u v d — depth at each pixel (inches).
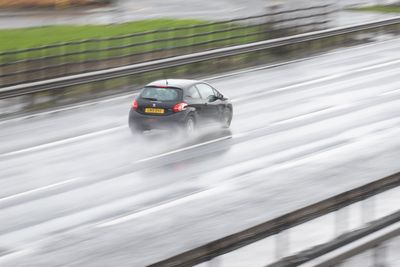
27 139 1806.1
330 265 860.0
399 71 2659.9
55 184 1457.9
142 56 2674.7
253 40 3093.0
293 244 1071.0
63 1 4097.0
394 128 1927.9
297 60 2805.1
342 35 3134.8
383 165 1600.6
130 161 1616.6
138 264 1063.0
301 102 2202.3
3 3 3998.5
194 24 3543.3
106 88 2337.6
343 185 1459.2
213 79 2490.2
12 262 1069.1
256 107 2133.4
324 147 1738.4
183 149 1706.4
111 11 4060.0
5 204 1338.6
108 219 1256.2
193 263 826.2
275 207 1321.4
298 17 3280.0
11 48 2851.9
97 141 1788.9
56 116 2032.5
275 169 1557.6
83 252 1108.5
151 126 1733.5
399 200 1294.3
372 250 1008.2
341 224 1158.3
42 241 1155.9
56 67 2416.3
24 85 2098.9
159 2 4512.8
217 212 1291.8
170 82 1782.7
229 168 1563.7
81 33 3238.2
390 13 4060.0
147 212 1291.8
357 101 2223.2
